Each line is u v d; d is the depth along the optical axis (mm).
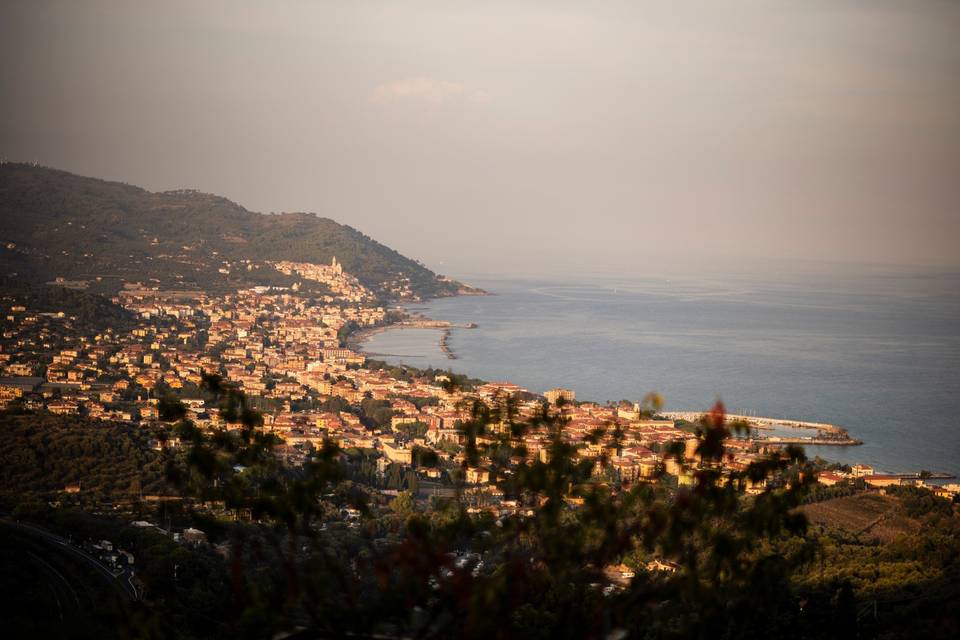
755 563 51219
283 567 51219
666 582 51438
